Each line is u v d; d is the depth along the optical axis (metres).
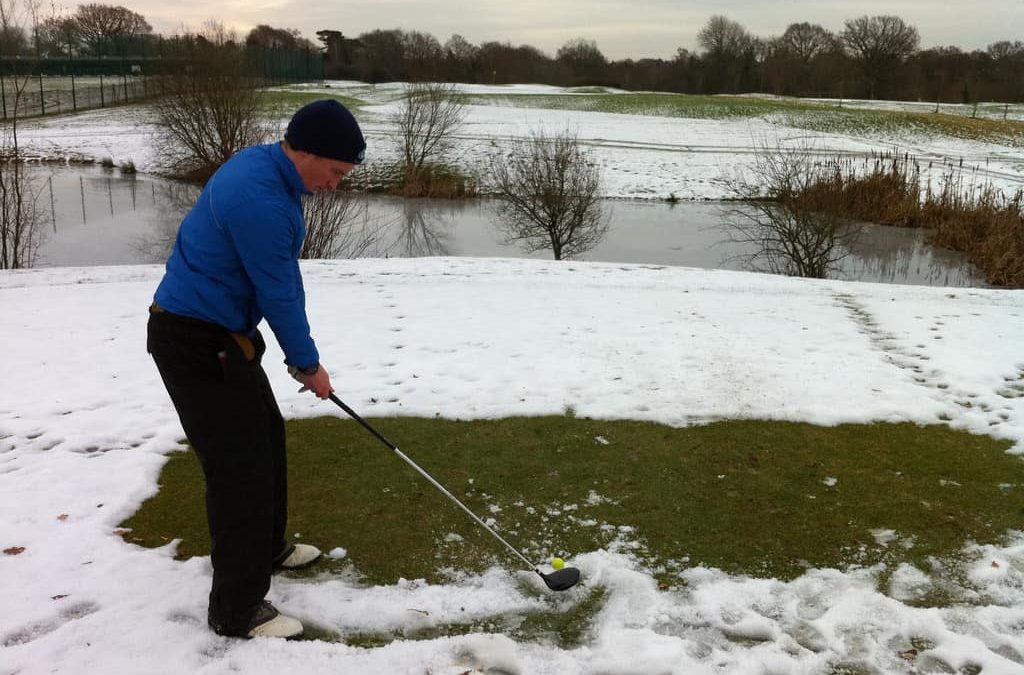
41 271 9.13
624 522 3.52
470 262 9.73
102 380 5.25
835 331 6.54
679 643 2.68
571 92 65.00
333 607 2.85
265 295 2.40
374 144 33.44
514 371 5.45
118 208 23.02
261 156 2.44
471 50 87.62
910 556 3.26
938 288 8.45
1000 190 20.77
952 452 4.26
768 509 3.64
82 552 3.18
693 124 42.47
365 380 5.26
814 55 79.88
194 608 2.81
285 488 2.99
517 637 2.75
